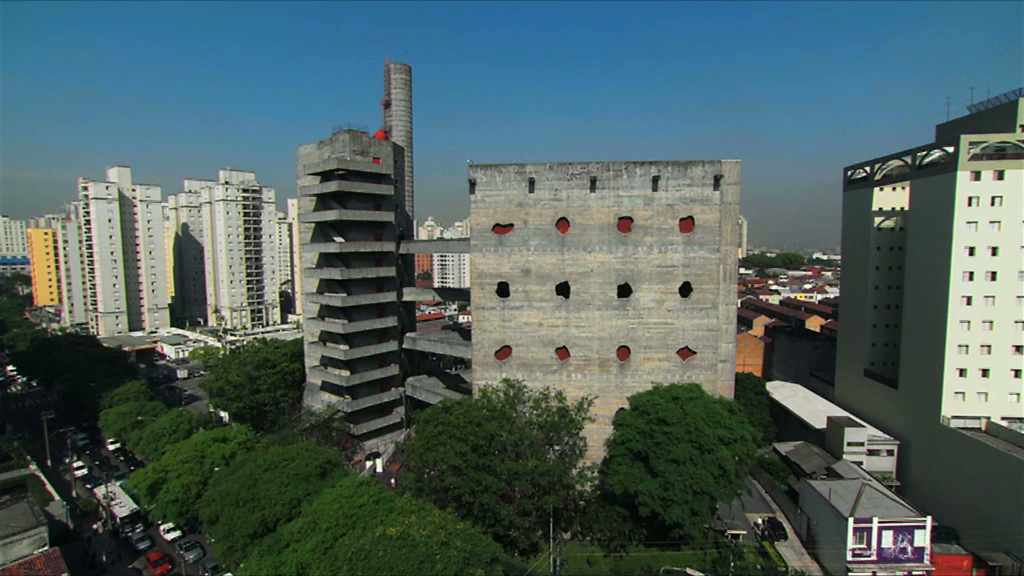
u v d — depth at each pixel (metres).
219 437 49.16
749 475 56.19
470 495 38.56
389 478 55.00
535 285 51.78
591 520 44.62
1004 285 47.00
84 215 120.25
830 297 135.38
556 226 51.16
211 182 144.38
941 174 49.16
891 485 52.53
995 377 47.88
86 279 124.31
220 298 132.00
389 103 87.12
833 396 72.44
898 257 62.31
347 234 58.41
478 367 53.12
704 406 42.97
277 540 33.66
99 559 46.19
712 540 43.59
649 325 50.78
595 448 52.09
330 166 54.97
